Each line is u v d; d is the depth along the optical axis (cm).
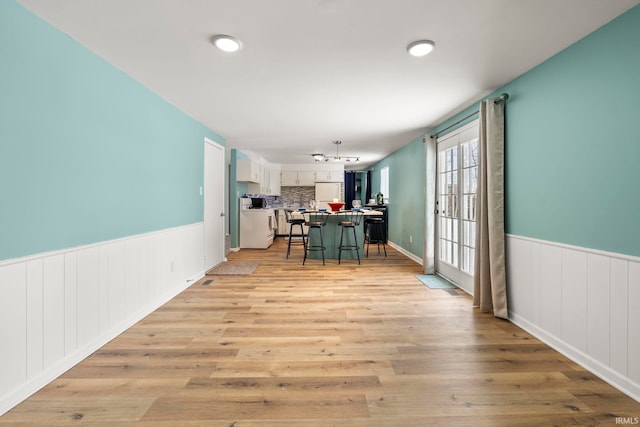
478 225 315
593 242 200
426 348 229
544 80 242
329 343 237
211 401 168
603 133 192
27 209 175
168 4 171
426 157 459
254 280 425
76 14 180
